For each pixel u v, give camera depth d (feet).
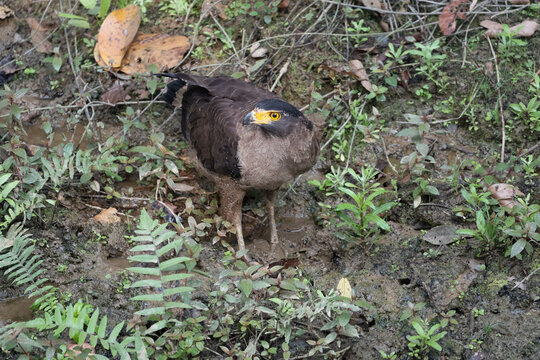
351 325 20.85
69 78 30.89
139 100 29.78
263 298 21.30
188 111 26.66
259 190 27.32
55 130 29.40
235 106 24.49
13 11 32.89
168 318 19.75
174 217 25.50
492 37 29.91
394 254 23.59
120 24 30.27
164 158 26.22
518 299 21.67
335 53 30.09
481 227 22.72
